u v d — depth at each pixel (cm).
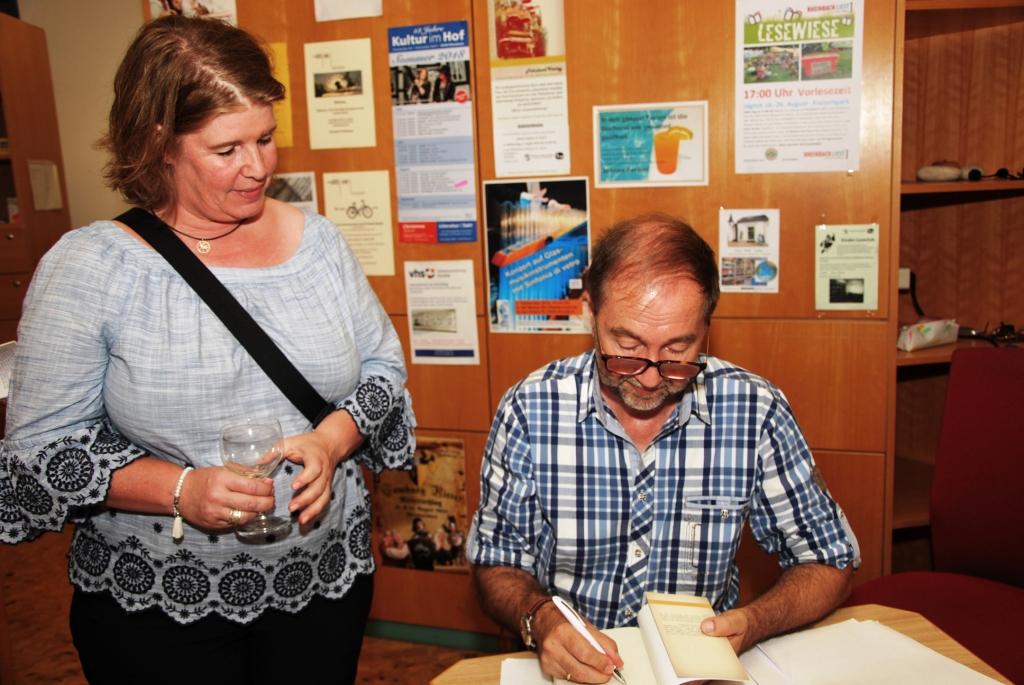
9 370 147
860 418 212
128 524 118
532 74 216
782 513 133
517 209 225
